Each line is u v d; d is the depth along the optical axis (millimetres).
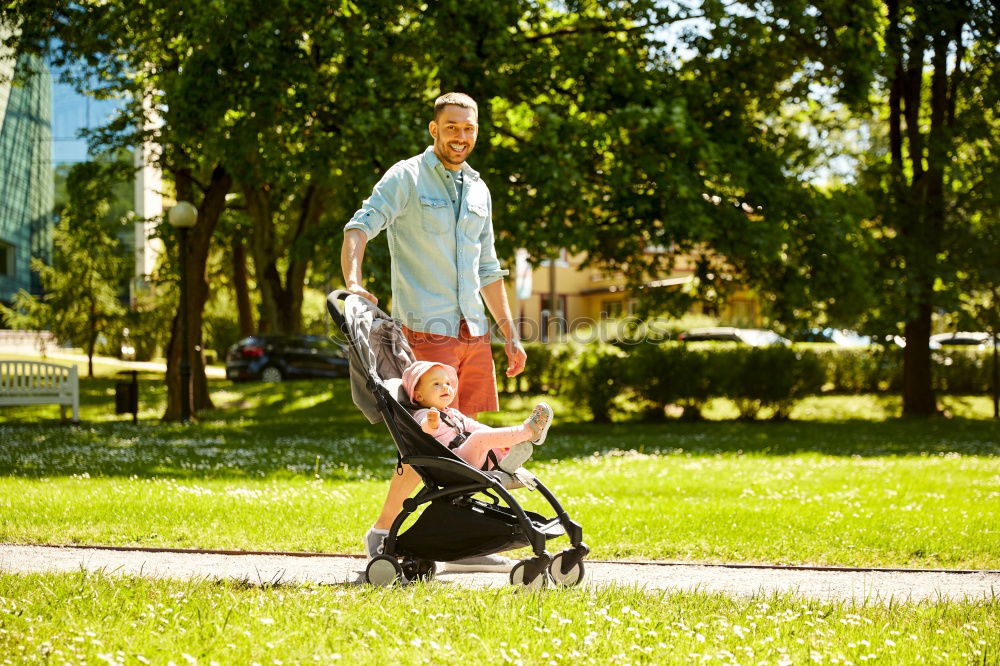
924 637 4031
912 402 23109
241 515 7277
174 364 19531
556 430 19234
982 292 22844
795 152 18562
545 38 17688
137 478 9734
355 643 3654
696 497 9188
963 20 20125
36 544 6316
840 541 6734
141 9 17719
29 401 17422
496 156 15938
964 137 21891
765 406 21797
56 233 32938
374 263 14797
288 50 16109
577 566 5031
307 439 15914
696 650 3715
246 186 26219
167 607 4168
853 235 18406
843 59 17609
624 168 15945
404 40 16109
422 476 4910
